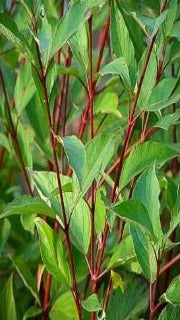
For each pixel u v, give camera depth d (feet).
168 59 2.59
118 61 2.49
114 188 2.51
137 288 2.83
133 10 2.61
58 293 2.96
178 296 2.23
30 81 3.07
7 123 2.98
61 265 2.50
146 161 2.39
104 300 2.73
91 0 2.24
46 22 2.38
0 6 3.07
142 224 2.14
